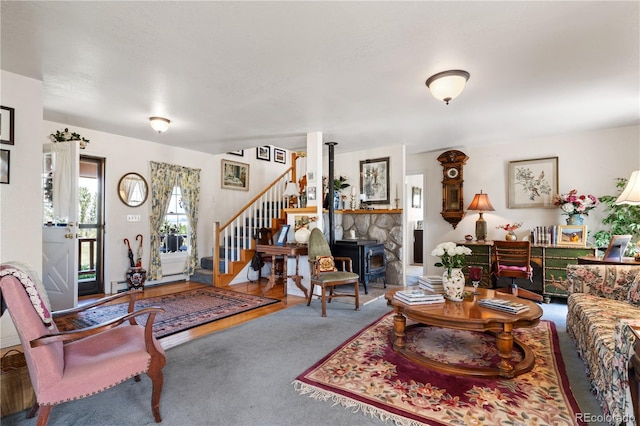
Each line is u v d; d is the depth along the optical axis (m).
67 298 3.60
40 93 2.80
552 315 3.69
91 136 4.64
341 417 1.76
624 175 4.31
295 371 2.29
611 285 2.72
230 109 3.58
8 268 1.51
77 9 1.83
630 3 1.78
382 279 5.52
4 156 2.56
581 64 2.51
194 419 1.75
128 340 1.91
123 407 1.87
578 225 4.34
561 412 1.77
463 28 2.03
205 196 6.21
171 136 4.91
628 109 3.58
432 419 1.73
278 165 7.88
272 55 2.38
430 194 5.83
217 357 2.53
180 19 1.94
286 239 4.82
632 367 1.30
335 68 2.59
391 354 2.56
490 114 3.76
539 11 1.86
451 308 2.41
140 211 5.23
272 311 3.84
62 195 3.65
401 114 3.75
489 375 2.16
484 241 4.95
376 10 1.85
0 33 2.08
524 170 4.99
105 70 2.62
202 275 5.68
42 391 1.46
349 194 5.98
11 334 2.59
